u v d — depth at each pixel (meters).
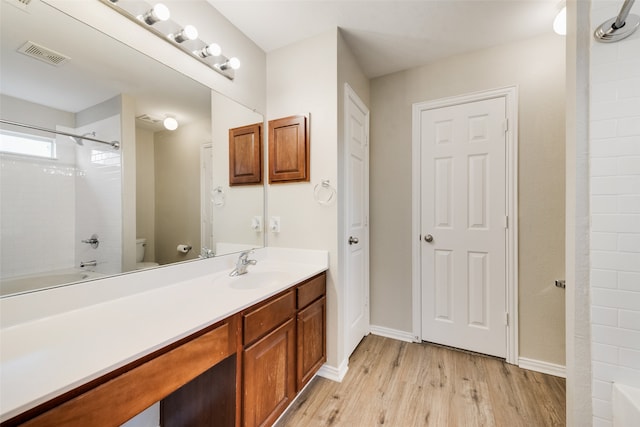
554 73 1.78
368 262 2.38
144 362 0.74
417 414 1.42
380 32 1.78
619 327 1.01
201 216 1.52
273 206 1.94
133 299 1.11
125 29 1.16
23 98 0.89
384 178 2.36
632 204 1.00
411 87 2.24
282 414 1.37
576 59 1.08
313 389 1.63
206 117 1.55
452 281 2.10
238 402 1.06
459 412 1.43
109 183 1.12
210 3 1.51
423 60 2.12
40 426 0.55
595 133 1.04
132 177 1.20
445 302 2.13
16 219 0.87
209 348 0.93
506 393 1.58
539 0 1.49
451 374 1.77
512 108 1.89
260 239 1.92
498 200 1.94
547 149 1.80
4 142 0.85
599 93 1.04
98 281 1.05
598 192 1.04
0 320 0.81
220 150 1.64
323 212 1.75
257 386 1.14
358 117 2.14
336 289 1.72
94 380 0.64
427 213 2.19
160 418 1.29
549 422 1.36
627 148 1.00
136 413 0.72
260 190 1.92
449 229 2.11
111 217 1.12
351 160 1.97
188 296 1.16
